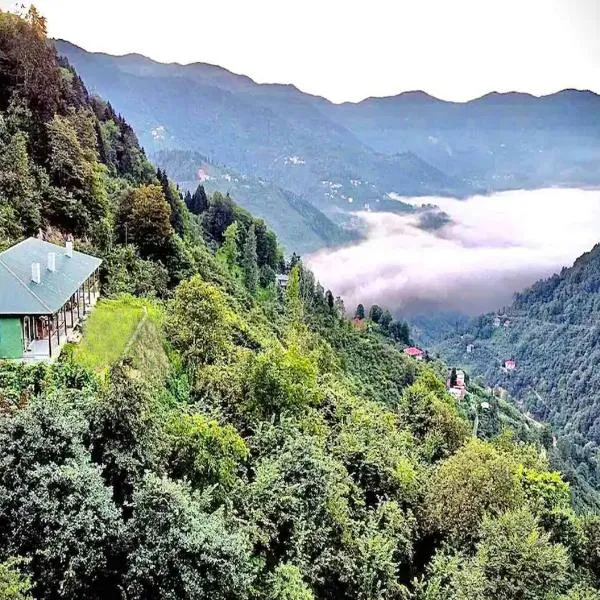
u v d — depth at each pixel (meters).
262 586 27.66
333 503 34.44
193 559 22.73
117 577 22.59
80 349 39.94
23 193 57.38
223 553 23.39
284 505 31.45
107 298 54.62
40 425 23.95
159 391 40.44
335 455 44.38
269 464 33.72
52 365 34.62
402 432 60.19
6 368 33.00
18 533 21.03
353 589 33.06
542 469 57.62
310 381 45.56
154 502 23.05
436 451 62.72
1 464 22.16
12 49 70.69
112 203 75.69
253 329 73.19
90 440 25.95
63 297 38.47
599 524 47.22
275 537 30.45
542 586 34.69
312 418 44.19
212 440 31.30
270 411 42.19
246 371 43.16
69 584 20.92
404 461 47.94
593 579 43.75
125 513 25.19
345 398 58.62
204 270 86.31
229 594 23.89
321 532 32.16
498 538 35.62
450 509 42.56
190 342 48.00
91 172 69.00
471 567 36.06
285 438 37.53
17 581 18.38
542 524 45.69
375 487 44.19
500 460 44.47
